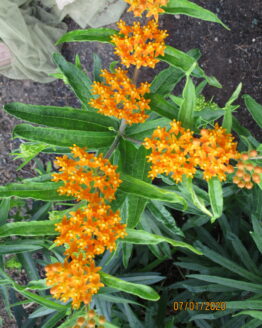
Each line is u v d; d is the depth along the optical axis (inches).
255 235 102.0
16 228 73.1
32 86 190.1
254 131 178.2
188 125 74.4
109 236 69.9
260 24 180.5
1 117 189.2
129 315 112.3
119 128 89.3
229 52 180.7
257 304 93.6
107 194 73.7
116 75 78.5
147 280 116.8
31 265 118.1
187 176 72.2
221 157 68.4
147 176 85.0
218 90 179.6
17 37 164.7
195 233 142.9
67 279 67.3
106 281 73.2
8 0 159.3
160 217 104.5
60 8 168.7
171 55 79.1
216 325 121.7
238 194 130.0
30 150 90.0
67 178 73.0
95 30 80.6
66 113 84.7
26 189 75.2
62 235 69.5
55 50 178.2
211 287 112.0
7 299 116.6
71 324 72.8
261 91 179.6
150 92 86.4
